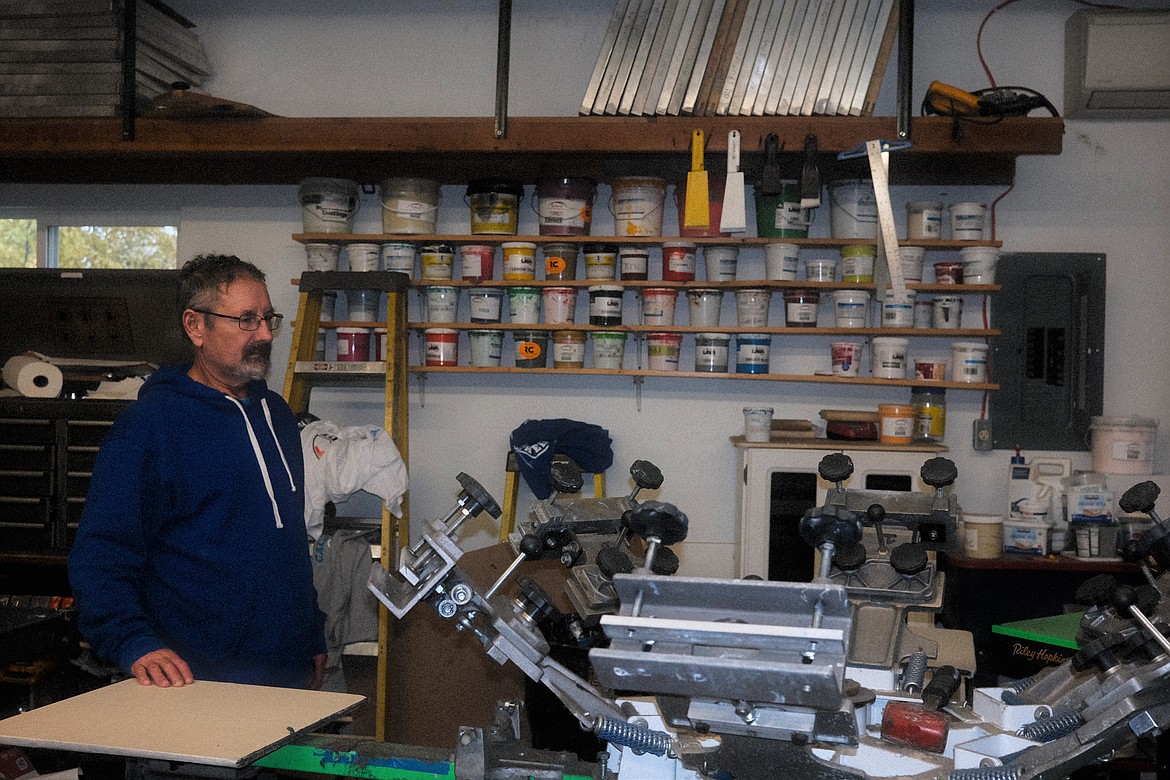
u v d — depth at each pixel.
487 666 3.38
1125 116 3.67
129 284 3.71
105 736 1.39
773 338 3.74
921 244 3.44
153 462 1.89
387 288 3.42
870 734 1.52
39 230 4.06
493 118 3.37
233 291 1.95
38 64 3.52
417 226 3.54
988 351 3.68
